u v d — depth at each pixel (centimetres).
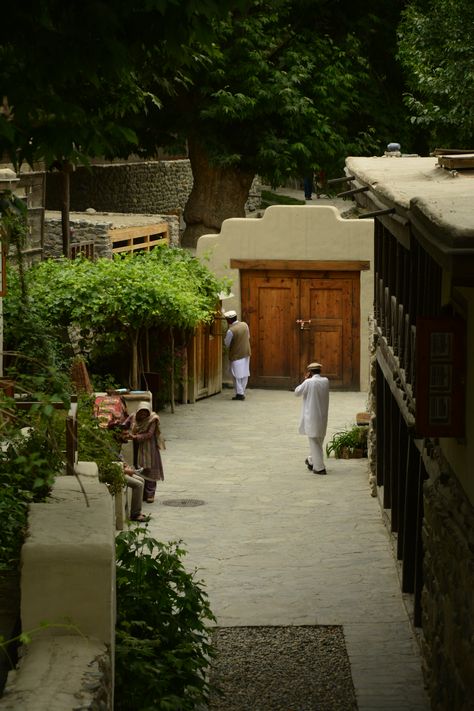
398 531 1825
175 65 1227
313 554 1906
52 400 819
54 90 1115
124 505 1941
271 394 3531
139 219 3950
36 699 678
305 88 4475
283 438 2889
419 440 1490
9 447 1016
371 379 2386
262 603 1650
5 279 2009
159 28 1029
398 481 1884
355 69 4672
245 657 1437
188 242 4625
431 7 3909
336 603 1656
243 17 4294
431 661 1293
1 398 917
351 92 4597
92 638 788
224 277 3353
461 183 1479
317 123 4416
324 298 3575
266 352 3616
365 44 4788
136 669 1024
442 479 1254
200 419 3108
